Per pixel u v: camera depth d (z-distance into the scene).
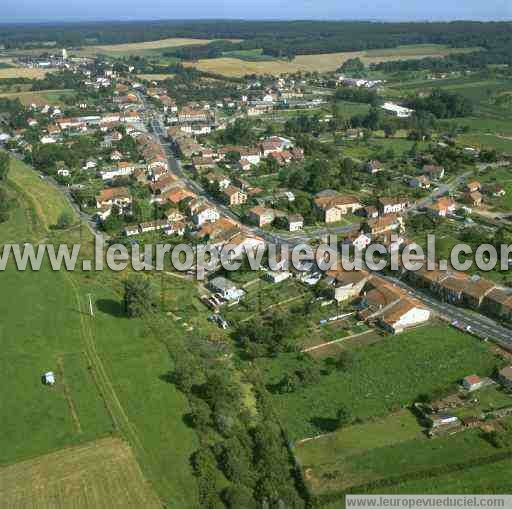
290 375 114.94
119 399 107.88
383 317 136.50
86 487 87.69
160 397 108.62
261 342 128.38
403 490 88.38
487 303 143.38
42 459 92.94
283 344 128.25
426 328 135.38
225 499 85.56
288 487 88.31
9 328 129.50
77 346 124.00
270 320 138.38
